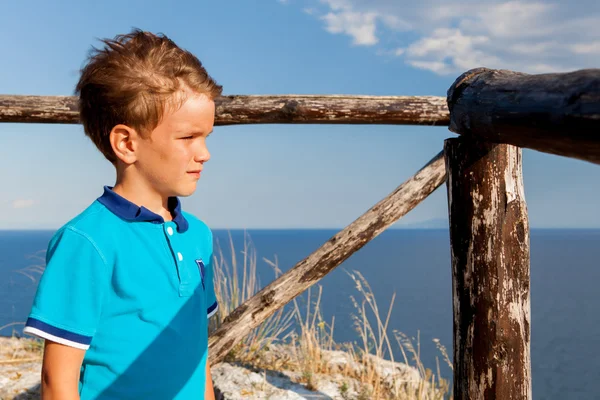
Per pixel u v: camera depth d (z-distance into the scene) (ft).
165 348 3.60
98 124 3.54
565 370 123.13
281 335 11.66
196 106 3.46
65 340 3.25
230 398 9.00
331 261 9.02
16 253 374.63
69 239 3.40
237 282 12.10
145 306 3.52
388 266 425.69
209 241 4.48
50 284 3.31
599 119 2.46
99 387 3.46
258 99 8.99
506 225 5.25
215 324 11.19
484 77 4.25
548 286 336.70
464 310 5.44
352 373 10.82
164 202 3.88
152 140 3.43
